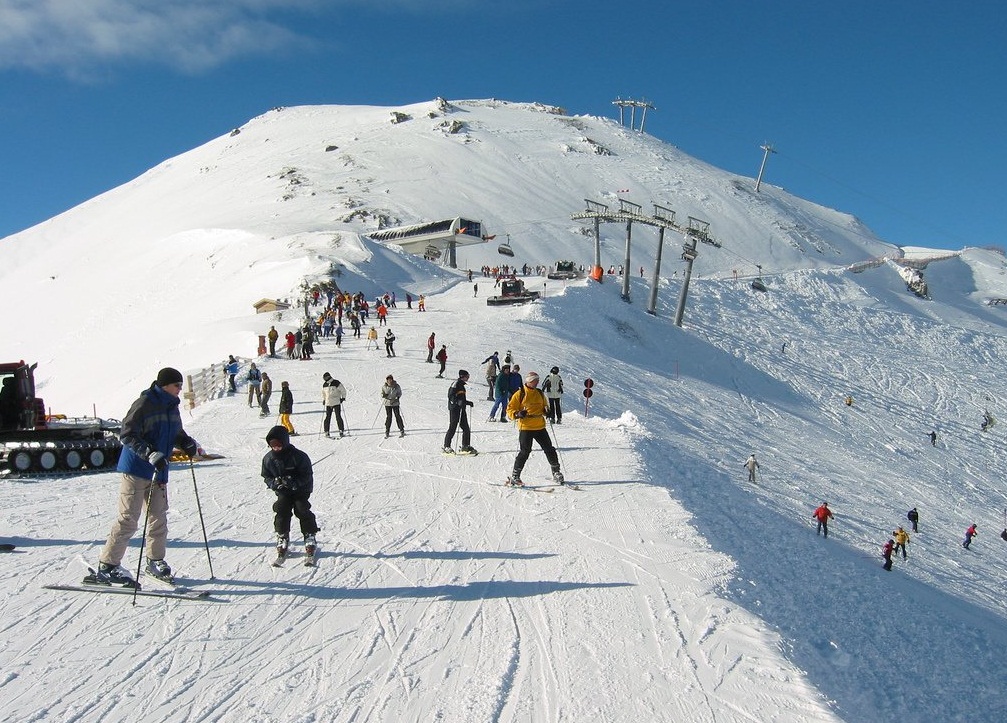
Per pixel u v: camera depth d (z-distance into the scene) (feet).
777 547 45.16
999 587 77.61
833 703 18.16
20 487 37.27
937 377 224.12
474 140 566.36
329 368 103.76
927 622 42.42
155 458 22.04
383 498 35.45
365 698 16.84
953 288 400.06
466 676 17.99
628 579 24.89
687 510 34.24
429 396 80.07
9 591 22.35
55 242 506.48
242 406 77.36
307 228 385.09
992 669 37.63
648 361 182.39
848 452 144.46
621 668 18.70
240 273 267.39
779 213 544.62
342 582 24.04
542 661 18.94
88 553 26.11
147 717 15.75
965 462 161.58
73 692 16.67
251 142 610.24
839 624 33.63
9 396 42.80
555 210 469.16
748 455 110.93
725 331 230.07
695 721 16.49
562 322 178.40
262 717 15.89
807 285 295.28
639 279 259.80
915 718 24.23
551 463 38.04
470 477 40.01
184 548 27.22
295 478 25.21
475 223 311.47
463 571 25.32
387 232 314.55
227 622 20.67
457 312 178.19
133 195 556.10
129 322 265.54
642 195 515.91
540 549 27.86
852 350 237.45
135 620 20.61
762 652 20.02
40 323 305.94
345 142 562.25
